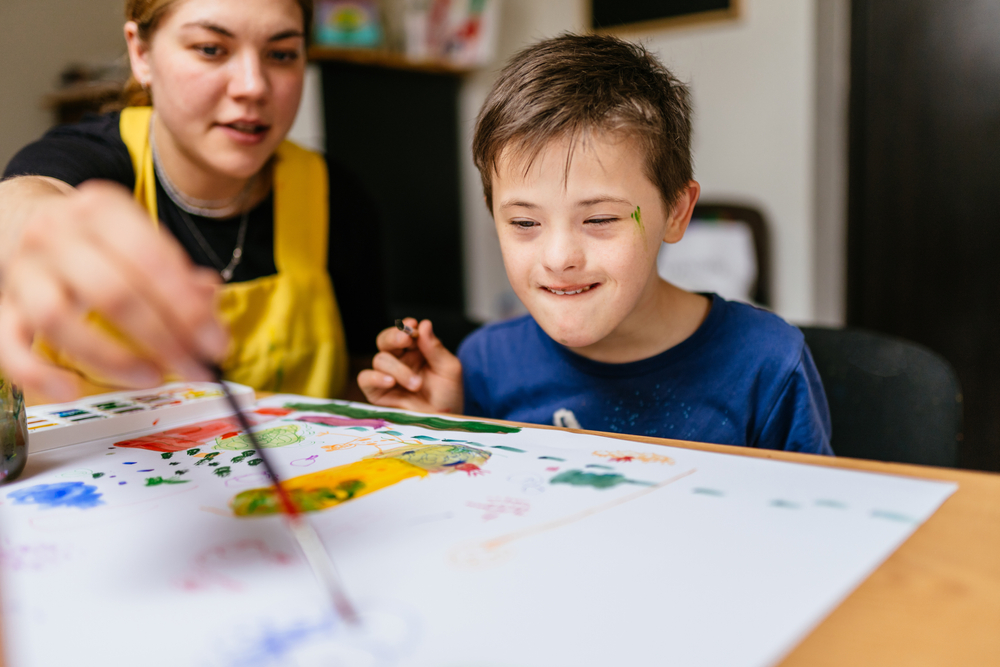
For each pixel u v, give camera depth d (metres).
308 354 0.99
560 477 0.40
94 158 0.91
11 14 2.30
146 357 0.29
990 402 1.74
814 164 1.83
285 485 0.40
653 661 0.23
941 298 1.78
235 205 0.99
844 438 0.76
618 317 0.62
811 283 1.87
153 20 0.81
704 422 0.70
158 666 0.24
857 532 0.32
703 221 1.98
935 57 1.71
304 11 0.88
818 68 1.80
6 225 0.44
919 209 1.79
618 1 2.11
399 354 0.79
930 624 0.25
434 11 2.37
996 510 0.34
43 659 0.24
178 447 0.49
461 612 0.26
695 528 0.33
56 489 0.41
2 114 2.31
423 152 2.40
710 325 0.71
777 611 0.26
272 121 0.87
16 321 0.28
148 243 0.27
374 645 0.24
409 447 0.47
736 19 1.88
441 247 2.51
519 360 0.80
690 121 0.73
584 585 0.28
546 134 0.58
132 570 0.31
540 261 0.61
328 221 1.07
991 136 1.67
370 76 2.19
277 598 0.28
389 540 0.32
